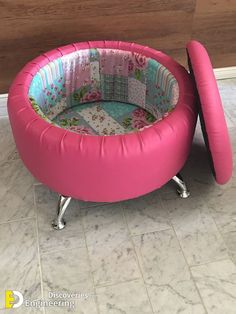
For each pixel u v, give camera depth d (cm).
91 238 129
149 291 116
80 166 109
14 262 122
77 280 119
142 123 157
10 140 161
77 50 147
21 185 144
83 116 161
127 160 107
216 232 131
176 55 178
